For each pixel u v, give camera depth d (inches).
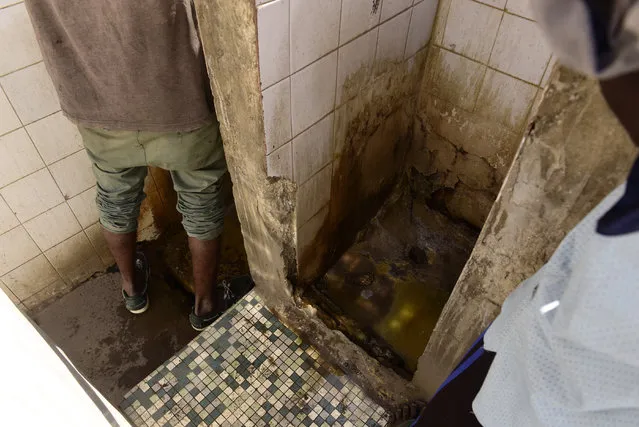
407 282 83.9
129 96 55.5
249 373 70.5
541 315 30.4
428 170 90.1
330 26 50.8
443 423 48.5
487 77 70.9
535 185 34.2
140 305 84.4
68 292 87.7
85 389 45.9
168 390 68.9
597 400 27.5
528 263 39.4
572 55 18.5
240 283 88.4
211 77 51.0
